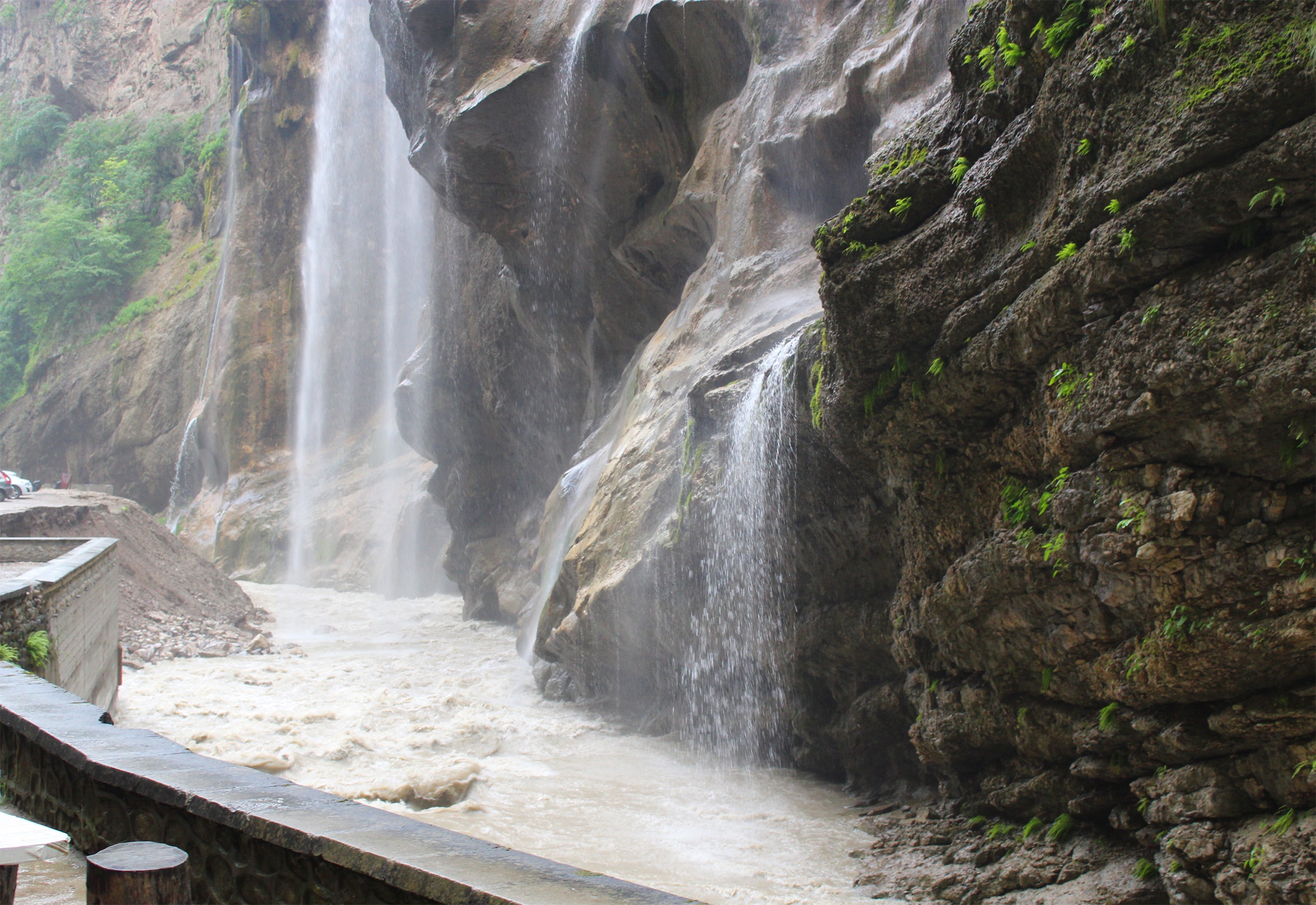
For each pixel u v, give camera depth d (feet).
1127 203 17.99
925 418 23.53
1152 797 19.69
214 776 13.65
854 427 25.98
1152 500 18.19
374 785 31.45
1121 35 17.89
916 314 22.79
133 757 14.62
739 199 46.37
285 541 121.60
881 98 40.09
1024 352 20.42
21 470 165.68
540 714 44.32
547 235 64.23
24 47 198.80
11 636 28.60
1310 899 16.06
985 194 21.02
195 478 140.87
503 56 58.08
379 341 129.39
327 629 78.28
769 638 34.32
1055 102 19.38
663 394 44.29
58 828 15.71
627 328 63.00
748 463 33.83
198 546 128.16
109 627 43.86
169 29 180.24
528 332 71.46
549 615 45.60
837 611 31.91
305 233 131.85
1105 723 20.35
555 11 56.29
